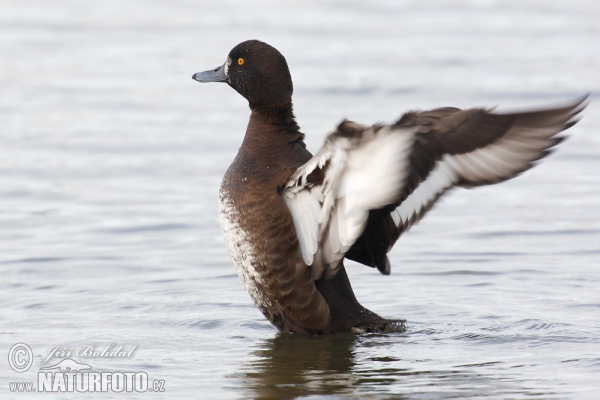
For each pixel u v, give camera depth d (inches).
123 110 813.9
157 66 961.5
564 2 1295.5
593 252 487.5
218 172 652.7
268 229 355.3
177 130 754.2
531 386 307.7
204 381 316.5
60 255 490.0
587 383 309.0
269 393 304.5
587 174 651.5
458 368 327.9
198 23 1143.6
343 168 324.8
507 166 311.4
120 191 611.8
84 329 376.2
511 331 370.3
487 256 483.5
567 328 371.9
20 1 1269.7
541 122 307.9
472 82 877.8
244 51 385.7
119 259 483.8
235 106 834.8
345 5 1259.2
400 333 372.5
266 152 369.7
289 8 1231.5
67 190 612.7
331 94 837.8
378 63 952.3
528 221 551.2
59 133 741.9
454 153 318.0
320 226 347.3
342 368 330.3
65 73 933.8
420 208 328.5
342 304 368.2
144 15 1192.8
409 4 1269.7
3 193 605.0
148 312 400.5
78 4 1259.8
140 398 300.7
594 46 1038.4
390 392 304.3
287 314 364.8
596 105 818.2
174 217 559.2
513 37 1085.8
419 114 307.9
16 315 394.3
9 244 510.6
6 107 814.5
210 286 439.8
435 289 431.5
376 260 359.3
